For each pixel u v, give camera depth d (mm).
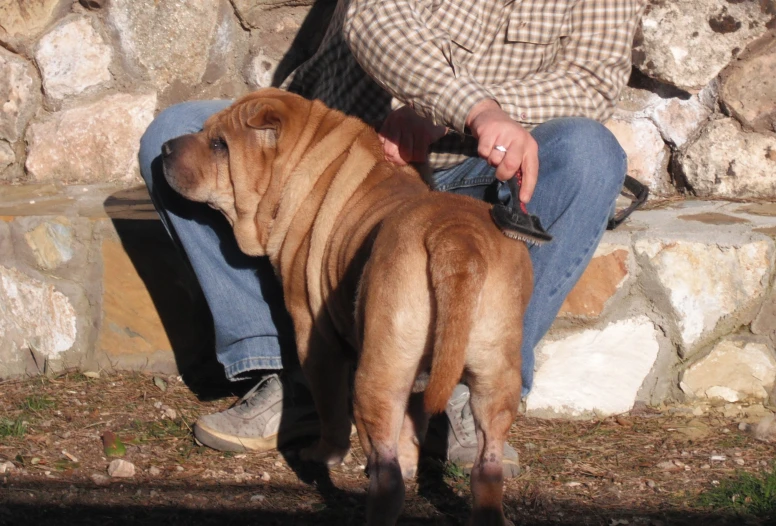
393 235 2432
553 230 3037
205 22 4695
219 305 3357
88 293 4020
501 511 2404
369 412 2426
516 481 3082
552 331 3742
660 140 4547
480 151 2619
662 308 3703
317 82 3676
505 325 2387
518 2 3148
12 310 4051
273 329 3332
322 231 2885
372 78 3053
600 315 3717
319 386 3033
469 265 2234
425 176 3096
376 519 2404
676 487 3021
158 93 4750
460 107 2684
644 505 2891
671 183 4578
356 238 2695
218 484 3037
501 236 2436
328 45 3510
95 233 3977
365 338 2426
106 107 4746
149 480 3055
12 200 4359
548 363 3732
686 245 3650
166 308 3984
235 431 3291
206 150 3133
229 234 3332
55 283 4012
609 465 3215
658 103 4508
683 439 3438
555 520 2801
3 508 2793
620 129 4551
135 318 4012
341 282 2744
